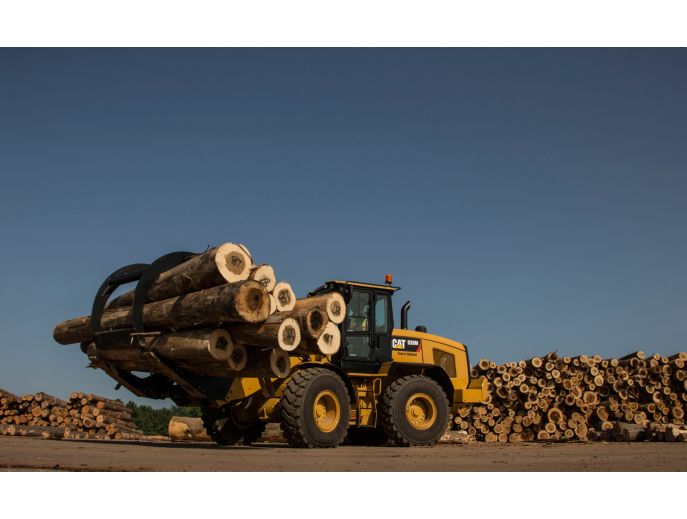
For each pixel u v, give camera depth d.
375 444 11.91
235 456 7.27
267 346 7.83
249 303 7.38
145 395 9.40
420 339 11.72
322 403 9.45
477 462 7.10
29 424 14.47
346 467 6.26
